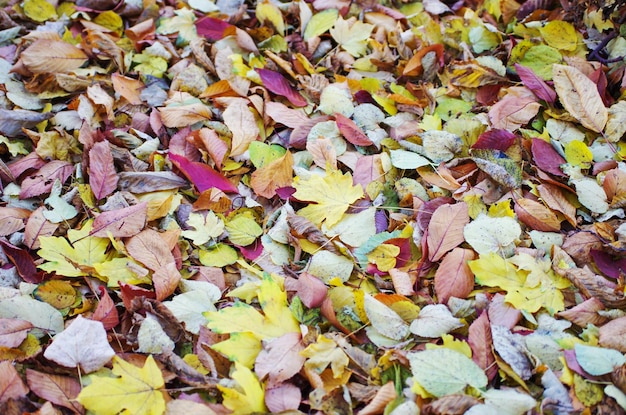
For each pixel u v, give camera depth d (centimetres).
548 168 122
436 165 124
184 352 109
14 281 113
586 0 135
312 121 129
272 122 131
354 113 130
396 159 123
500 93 133
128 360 107
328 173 120
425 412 101
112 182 121
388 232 118
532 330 108
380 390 102
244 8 146
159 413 101
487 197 121
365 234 117
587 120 126
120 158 125
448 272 112
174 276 112
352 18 144
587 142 127
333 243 115
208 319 106
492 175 121
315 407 103
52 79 133
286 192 122
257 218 122
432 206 119
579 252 115
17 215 118
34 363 105
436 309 109
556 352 106
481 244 114
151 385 102
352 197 119
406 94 136
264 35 143
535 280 111
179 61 140
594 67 133
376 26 145
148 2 149
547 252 116
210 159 126
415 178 125
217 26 142
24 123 128
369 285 114
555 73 128
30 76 135
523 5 144
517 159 124
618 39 136
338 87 133
